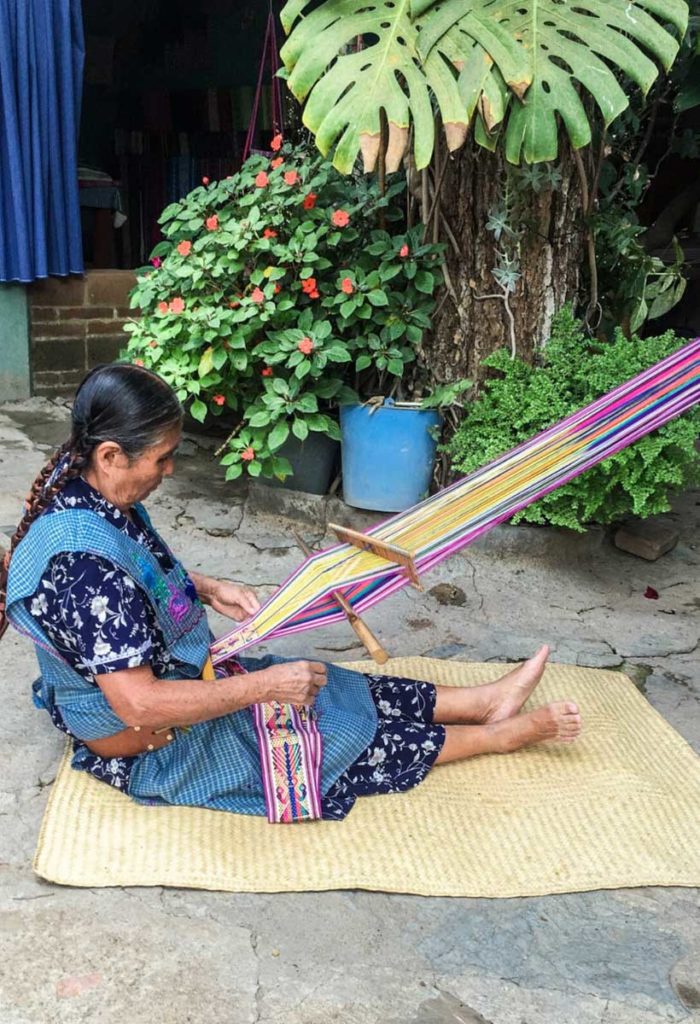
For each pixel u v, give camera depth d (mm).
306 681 2041
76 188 5488
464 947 1923
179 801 2217
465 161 3500
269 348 3617
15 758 2443
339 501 3889
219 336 3670
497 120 2953
